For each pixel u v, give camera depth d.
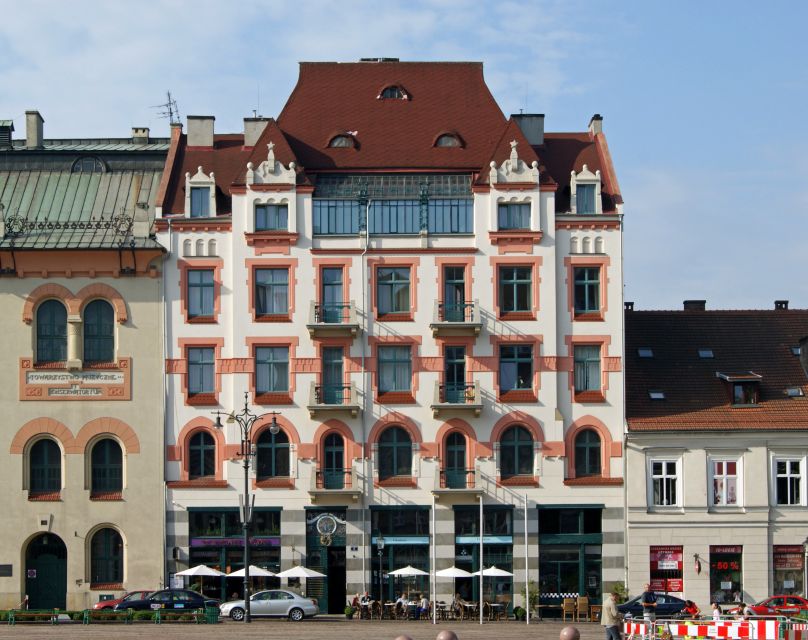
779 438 74.62
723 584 73.88
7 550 73.75
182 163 78.44
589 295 75.62
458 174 76.81
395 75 80.81
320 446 74.31
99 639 55.25
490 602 73.69
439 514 74.06
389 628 63.25
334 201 75.44
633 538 73.81
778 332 80.69
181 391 74.50
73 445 74.25
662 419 74.81
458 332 74.75
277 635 57.66
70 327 74.62
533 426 74.62
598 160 78.56
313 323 73.94
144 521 73.81
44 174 81.75
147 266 75.06
